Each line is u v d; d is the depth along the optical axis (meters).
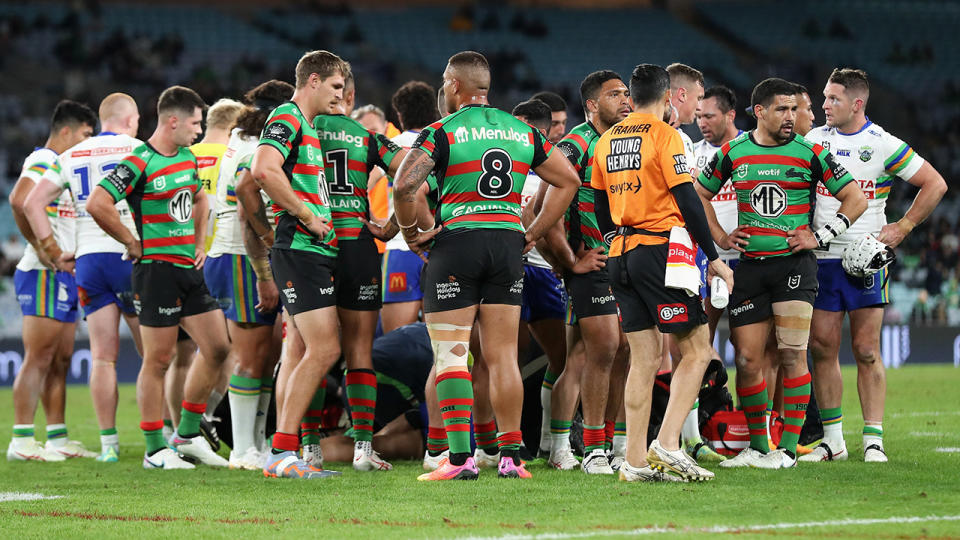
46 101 97.38
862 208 22.25
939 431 30.86
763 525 15.67
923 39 133.50
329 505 18.30
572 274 22.81
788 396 22.94
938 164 107.50
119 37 104.62
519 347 26.48
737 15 137.12
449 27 128.62
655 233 20.16
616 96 23.42
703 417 25.72
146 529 16.38
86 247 27.42
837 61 126.19
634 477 20.53
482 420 23.83
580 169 23.47
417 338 26.19
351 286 23.19
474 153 20.80
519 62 119.19
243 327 25.36
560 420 23.70
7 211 84.38
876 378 24.55
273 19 123.50
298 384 22.25
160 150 25.16
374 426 26.38
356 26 124.00
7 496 20.58
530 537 14.91
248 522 16.78
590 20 133.88
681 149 20.06
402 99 28.62
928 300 76.56
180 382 28.55
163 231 25.22
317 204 22.41
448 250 20.88
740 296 23.05
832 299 24.62
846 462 23.88
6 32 105.69
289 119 22.08
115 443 27.98
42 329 28.41
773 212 22.61
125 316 29.45
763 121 22.61
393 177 23.67
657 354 20.66
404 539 14.97
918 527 15.41
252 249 23.86
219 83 99.81
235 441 25.73
